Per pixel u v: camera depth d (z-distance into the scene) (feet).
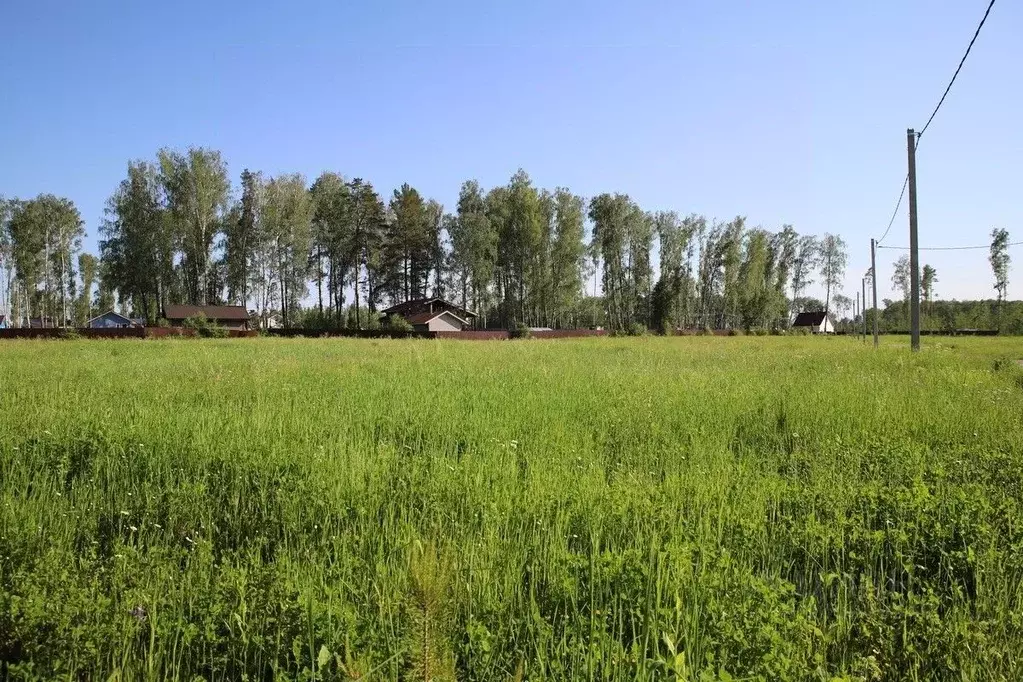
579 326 347.56
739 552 15.55
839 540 15.99
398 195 300.61
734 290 329.52
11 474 20.89
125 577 13.65
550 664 10.67
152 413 29.32
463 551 14.60
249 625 11.83
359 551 15.21
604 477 21.21
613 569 13.34
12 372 52.21
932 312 366.02
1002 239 323.16
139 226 224.53
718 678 10.30
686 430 28.84
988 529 16.21
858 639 11.78
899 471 22.38
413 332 211.61
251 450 23.12
